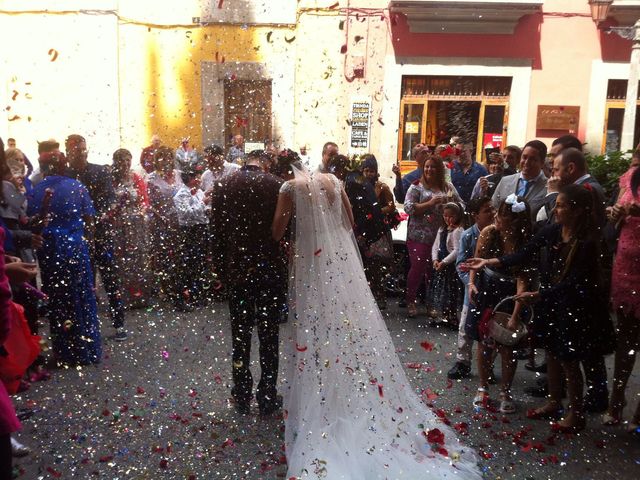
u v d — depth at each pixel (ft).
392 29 34.04
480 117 35.37
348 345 10.83
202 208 18.90
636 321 11.28
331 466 9.01
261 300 11.44
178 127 33.99
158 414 11.69
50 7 33.24
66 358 14.14
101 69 33.73
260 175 11.41
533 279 12.45
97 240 16.15
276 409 11.73
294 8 33.73
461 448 10.23
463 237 13.80
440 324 17.98
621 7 32.76
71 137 16.65
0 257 6.15
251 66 33.99
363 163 19.63
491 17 33.32
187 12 33.81
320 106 34.50
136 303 18.95
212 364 14.33
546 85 34.58
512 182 15.61
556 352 11.09
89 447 10.39
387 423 10.25
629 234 11.05
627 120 28.27
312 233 11.10
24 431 10.94
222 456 10.13
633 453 10.52
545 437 11.06
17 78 33.47
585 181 12.90
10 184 13.41
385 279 20.20
